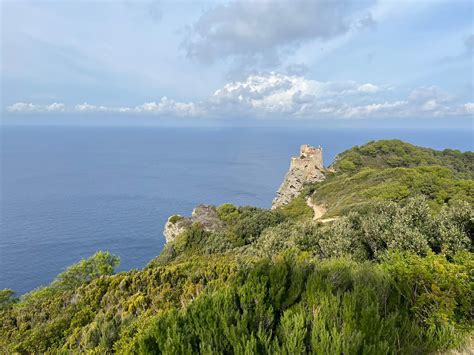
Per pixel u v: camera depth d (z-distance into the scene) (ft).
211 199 473.67
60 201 451.53
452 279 19.79
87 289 59.88
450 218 35.14
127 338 25.71
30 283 225.35
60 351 36.17
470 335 16.92
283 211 183.52
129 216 390.42
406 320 15.65
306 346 13.33
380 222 38.58
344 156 239.71
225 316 14.35
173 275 53.83
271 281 17.49
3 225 342.03
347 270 20.49
